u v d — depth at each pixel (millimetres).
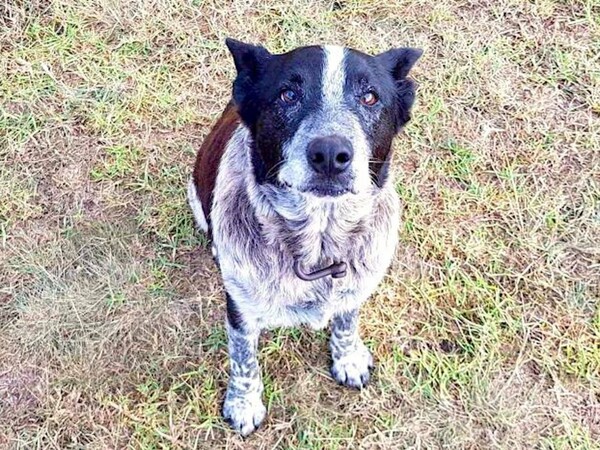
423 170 1132
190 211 1083
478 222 1090
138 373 953
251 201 771
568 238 1081
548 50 1280
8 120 1160
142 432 905
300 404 929
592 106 1212
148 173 1120
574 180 1138
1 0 1272
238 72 773
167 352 970
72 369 953
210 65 1234
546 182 1134
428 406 933
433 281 1033
